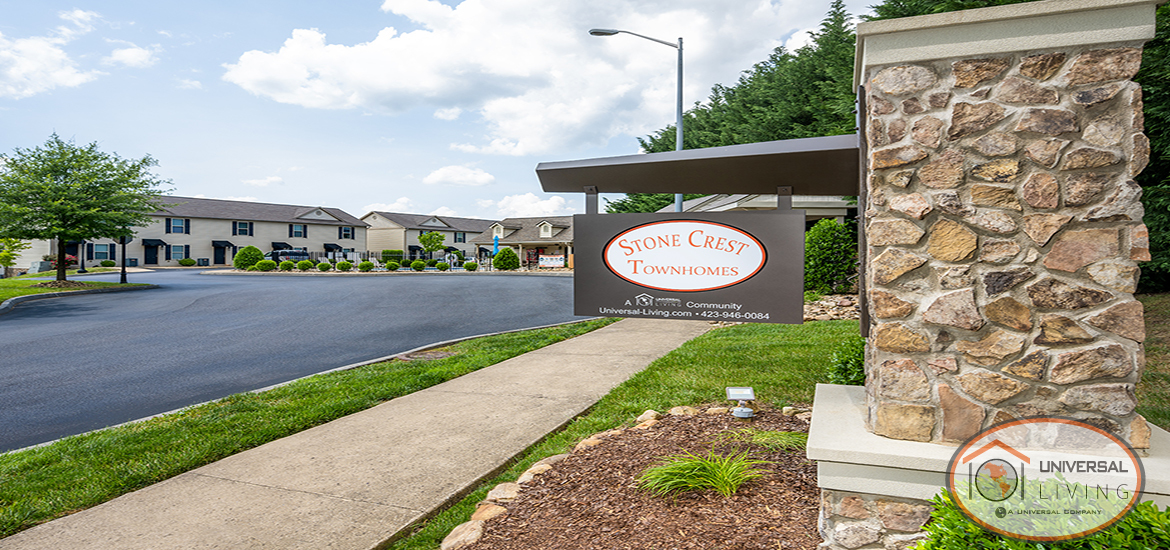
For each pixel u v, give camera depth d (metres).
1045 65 2.97
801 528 3.34
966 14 2.98
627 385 7.15
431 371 8.54
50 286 24.70
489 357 9.59
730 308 4.70
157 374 9.23
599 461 4.51
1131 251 2.86
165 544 3.67
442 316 16.72
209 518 4.01
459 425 5.95
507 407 6.57
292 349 11.43
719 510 3.56
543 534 3.45
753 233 4.64
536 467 4.49
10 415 7.02
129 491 4.53
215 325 14.73
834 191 5.07
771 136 27.39
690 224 4.78
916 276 3.17
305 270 45.12
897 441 3.18
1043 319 2.98
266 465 4.98
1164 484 2.73
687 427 5.22
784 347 8.86
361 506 4.14
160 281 31.97
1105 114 2.90
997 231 3.03
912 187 3.17
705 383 6.86
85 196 25.34
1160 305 10.34
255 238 63.75
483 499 4.18
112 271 46.47
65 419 6.86
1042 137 2.97
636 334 11.95
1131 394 2.89
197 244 59.75
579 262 5.08
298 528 3.83
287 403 6.87
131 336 12.95
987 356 3.05
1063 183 2.94
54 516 4.11
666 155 4.34
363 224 73.44
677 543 3.21
